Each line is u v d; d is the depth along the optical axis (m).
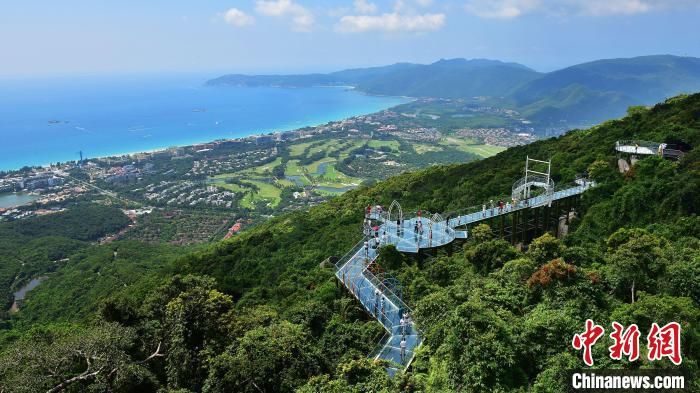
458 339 25.14
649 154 68.19
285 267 67.19
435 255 48.84
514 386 23.36
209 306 38.88
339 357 34.75
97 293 96.38
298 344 32.94
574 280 29.31
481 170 98.62
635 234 37.28
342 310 40.88
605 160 73.25
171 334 37.19
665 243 37.38
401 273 43.91
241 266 73.69
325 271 56.47
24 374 28.98
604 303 28.42
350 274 45.06
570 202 66.00
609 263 33.81
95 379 31.86
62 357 30.66
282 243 81.62
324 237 76.69
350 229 75.19
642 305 26.53
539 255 34.78
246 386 30.19
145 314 41.22
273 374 30.64
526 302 30.23
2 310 101.69
